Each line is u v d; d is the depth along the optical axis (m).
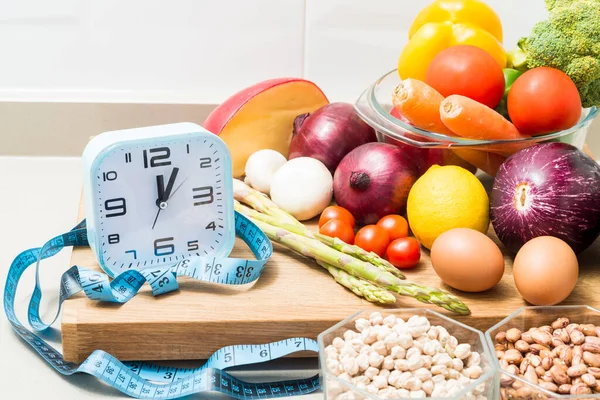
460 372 0.89
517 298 1.02
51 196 1.36
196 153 1.03
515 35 1.49
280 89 1.28
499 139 1.10
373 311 0.94
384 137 1.25
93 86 1.47
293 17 1.44
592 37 1.06
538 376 0.88
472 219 1.06
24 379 0.96
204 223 1.07
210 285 1.04
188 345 0.98
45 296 1.11
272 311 0.99
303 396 0.95
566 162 1.01
